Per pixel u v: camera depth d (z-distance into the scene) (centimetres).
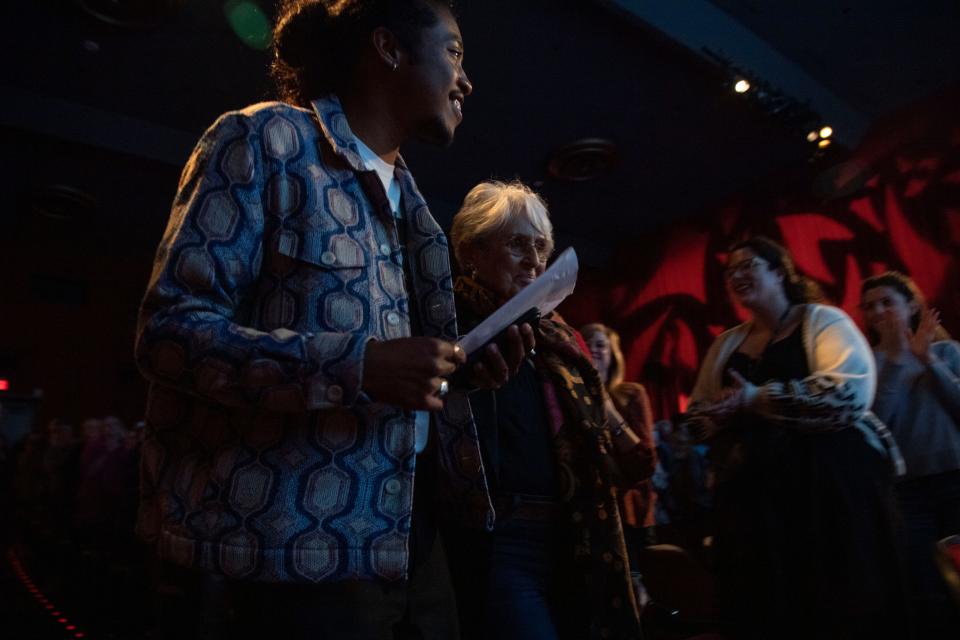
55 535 756
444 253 103
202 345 71
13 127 734
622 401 279
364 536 79
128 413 1131
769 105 723
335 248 85
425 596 97
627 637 135
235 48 670
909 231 786
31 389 1067
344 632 80
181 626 79
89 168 859
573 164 873
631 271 1130
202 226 78
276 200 84
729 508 190
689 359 1030
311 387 71
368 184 92
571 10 634
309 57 106
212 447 82
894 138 803
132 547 532
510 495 142
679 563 227
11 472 959
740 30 693
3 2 604
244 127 84
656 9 635
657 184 966
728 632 193
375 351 73
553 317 166
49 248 1104
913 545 225
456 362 76
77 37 652
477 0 614
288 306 81
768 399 183
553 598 142
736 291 219
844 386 179
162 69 704
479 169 912
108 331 1134
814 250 879
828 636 169
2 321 1058
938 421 238
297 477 78
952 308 743
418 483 102
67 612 503
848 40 709
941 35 695
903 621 172
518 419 147
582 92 754
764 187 949
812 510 176
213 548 76
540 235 163
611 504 144
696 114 803
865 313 265
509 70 712
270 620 78
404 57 100
